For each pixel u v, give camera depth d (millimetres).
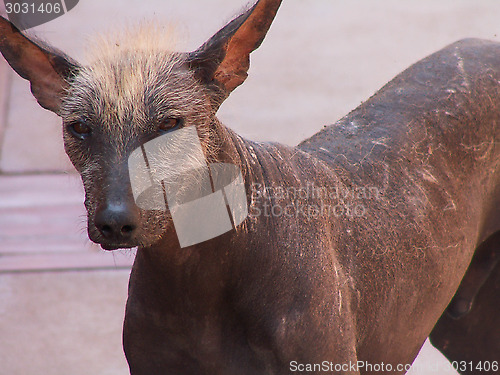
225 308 10852
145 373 11438
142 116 9391
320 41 36000
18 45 10133
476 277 14359
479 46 14023
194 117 9750
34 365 19359
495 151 13438
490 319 14781
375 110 13312
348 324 11203
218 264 10508
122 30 10625
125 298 22000
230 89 10305
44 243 24172
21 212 25547
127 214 9062
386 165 12523
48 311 21391
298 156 11711
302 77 33000
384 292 12039
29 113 30938
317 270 10906
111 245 9328
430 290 12711
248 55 10227
